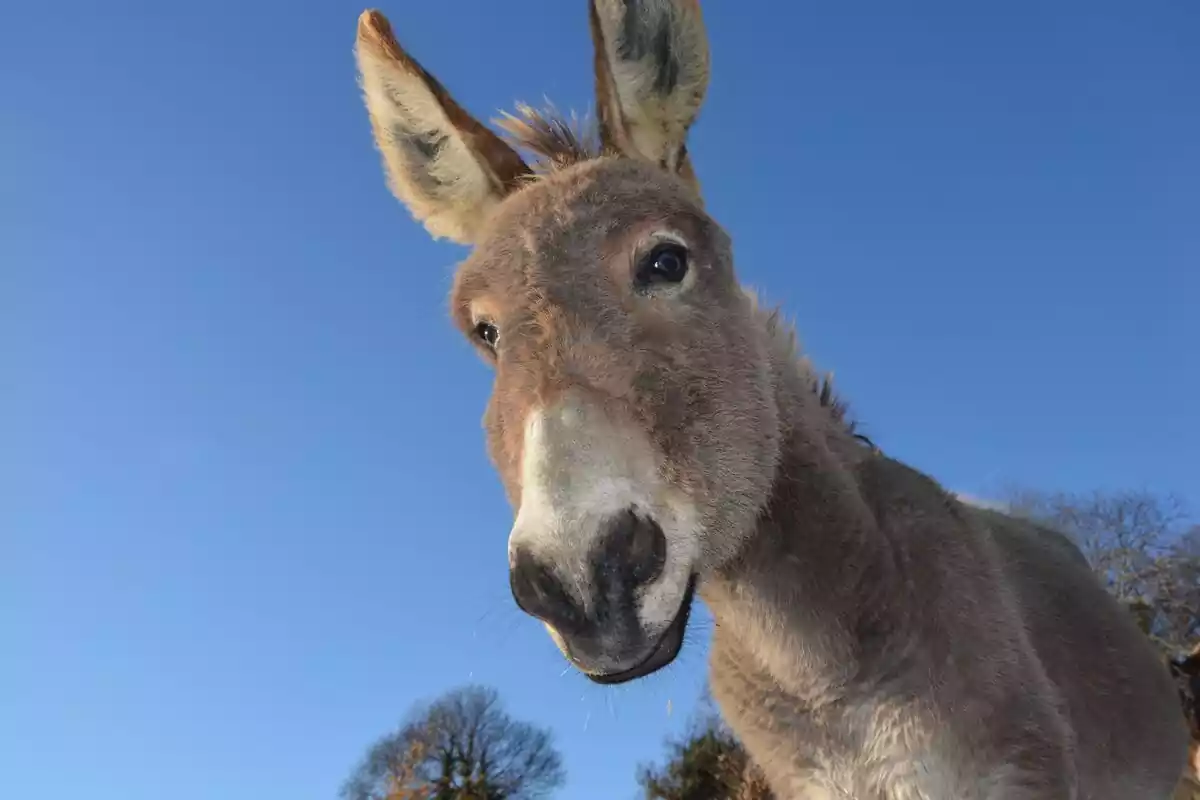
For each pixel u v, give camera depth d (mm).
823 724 794
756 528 768
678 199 780
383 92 974
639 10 903
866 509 807
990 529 1052
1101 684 984
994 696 750
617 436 616
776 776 870
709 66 886
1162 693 1125
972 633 771
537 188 798
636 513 599
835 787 804
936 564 800
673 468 637
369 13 966
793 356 979
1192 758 1461
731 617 822
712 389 689
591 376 638
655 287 725
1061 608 1017
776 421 773
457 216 996
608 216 730
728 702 915
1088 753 922
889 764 760
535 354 663
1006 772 738
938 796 743
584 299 680
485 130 979
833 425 938
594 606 574
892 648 757
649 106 914
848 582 762
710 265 773
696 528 644
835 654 767
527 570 577
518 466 655
